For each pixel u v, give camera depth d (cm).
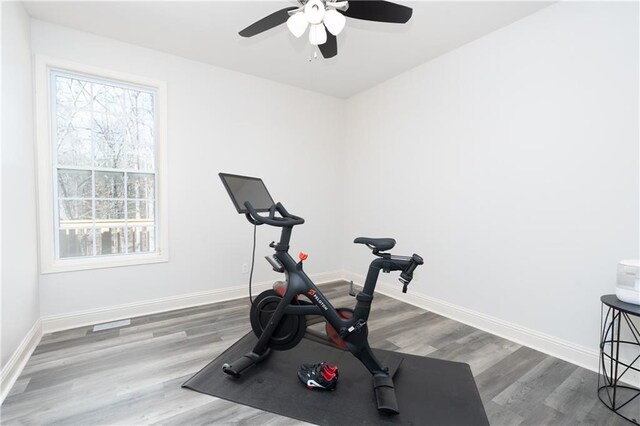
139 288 311
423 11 244
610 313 210
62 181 280
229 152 359
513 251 263
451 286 313
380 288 396
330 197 448
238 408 175
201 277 345
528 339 253
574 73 224
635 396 190
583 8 219
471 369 218
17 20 226
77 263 280
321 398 185
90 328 278
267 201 239
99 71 285
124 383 196
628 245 202
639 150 197
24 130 236
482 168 284
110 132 301
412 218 355
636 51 197
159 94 316
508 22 259
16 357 205
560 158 233
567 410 177
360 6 180
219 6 243
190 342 253
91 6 243
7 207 201
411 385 199
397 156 373
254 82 374
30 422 162
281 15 189
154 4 241
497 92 271
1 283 187
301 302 214
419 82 343
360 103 429
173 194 326
